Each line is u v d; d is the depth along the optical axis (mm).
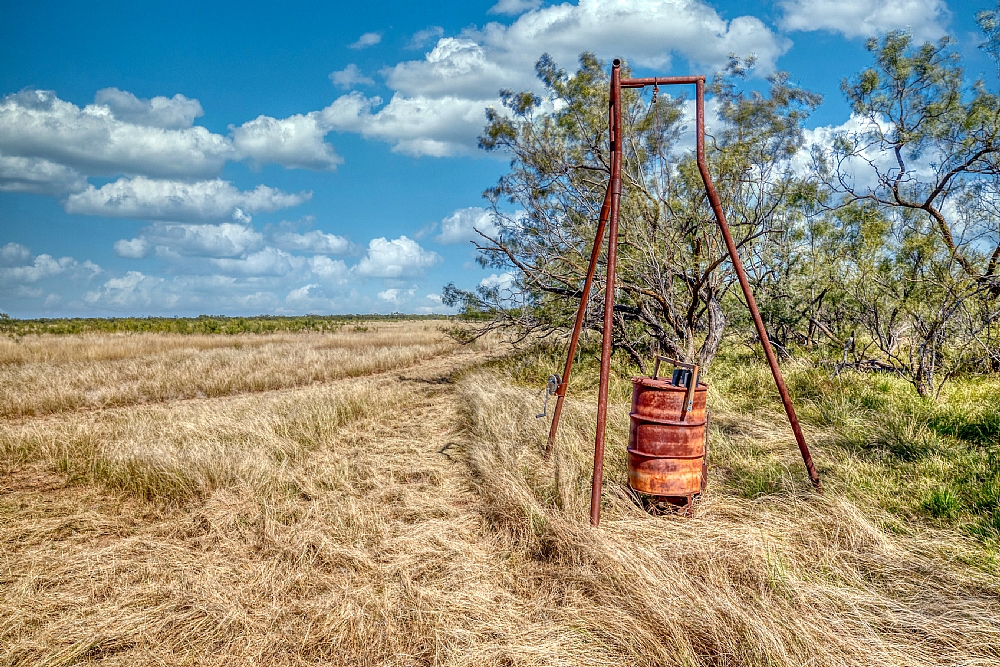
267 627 3559
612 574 3885
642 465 5129
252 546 4691
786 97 11055
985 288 8836
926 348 9242
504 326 13820
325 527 4895
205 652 3355
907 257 9547
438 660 3229
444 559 4410
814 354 12016
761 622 3275
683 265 10859
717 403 9000
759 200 11133
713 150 11219
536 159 12117
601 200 11664
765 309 12500
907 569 4094
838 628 3408
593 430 7422
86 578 4191
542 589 3973
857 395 8875
